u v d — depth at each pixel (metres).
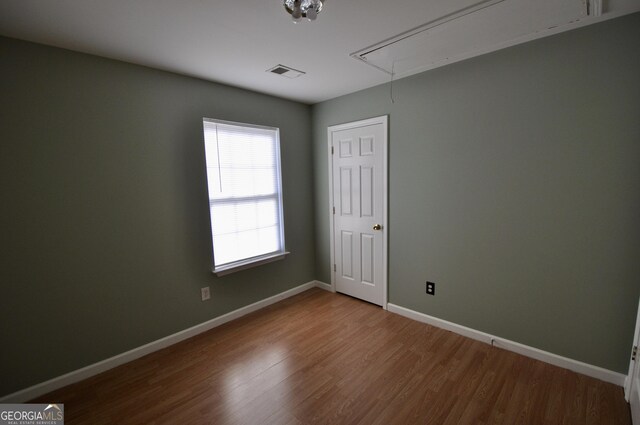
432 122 2.54
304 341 2.52
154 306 2.42
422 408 1.75
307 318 2.95
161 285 2.45
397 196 2.86
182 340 2.58
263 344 2.49
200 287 2.69
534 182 2.07
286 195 3.36
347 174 3.27
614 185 1.80
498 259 2.29
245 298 3.05
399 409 1.75
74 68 1.97
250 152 3.00
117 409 1.81
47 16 1.56
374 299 3.21
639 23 1.66
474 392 1.87
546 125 1.99
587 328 1.96
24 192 1.83
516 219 2.18
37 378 1.92
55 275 1.96
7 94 1.76
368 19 1.68
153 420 1.72
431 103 2.53
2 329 1.80
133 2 1.45
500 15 1.67
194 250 2.62
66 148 1.96
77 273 2.04
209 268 2.73
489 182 2.28
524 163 2.10
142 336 2.36
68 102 1.96
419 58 2.26
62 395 1.93
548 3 1.55
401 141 2.77
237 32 1.79
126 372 2.15
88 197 2.06
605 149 1.81
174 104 2.44
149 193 2.34
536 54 1.99
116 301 2.22
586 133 1.86
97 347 2.15
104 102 2.10
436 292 2.68
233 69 2.38
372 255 3.16
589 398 1.78
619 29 1.71
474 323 2.47
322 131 3.47
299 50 2.06
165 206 2.43
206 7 1.51
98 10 1.51
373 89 2.92
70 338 2.04
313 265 3.76
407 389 1.91
